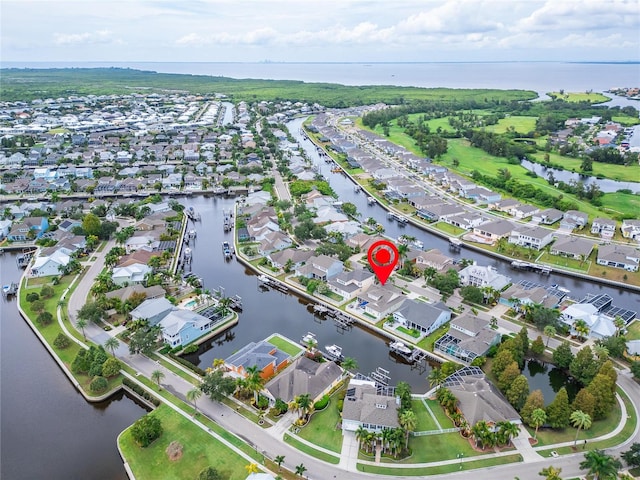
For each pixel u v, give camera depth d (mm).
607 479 80688
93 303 137250
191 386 110438
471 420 94375
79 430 100688
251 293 161000
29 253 186750
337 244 182125
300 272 165125
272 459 89500
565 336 129750
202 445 92938
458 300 149375
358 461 89312
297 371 108750
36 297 148625
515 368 105188
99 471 89938
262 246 186750
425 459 89438
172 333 124812
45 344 128125
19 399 109500
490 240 198125
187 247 197000
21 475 89250
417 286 158250
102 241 198375
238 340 134375
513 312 141500
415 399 106250
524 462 88250
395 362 124750
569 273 169250
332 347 126688
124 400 110375
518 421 96562
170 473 87000
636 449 85875
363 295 148375
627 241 192750
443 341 123938
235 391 107375
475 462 88500
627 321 135500
